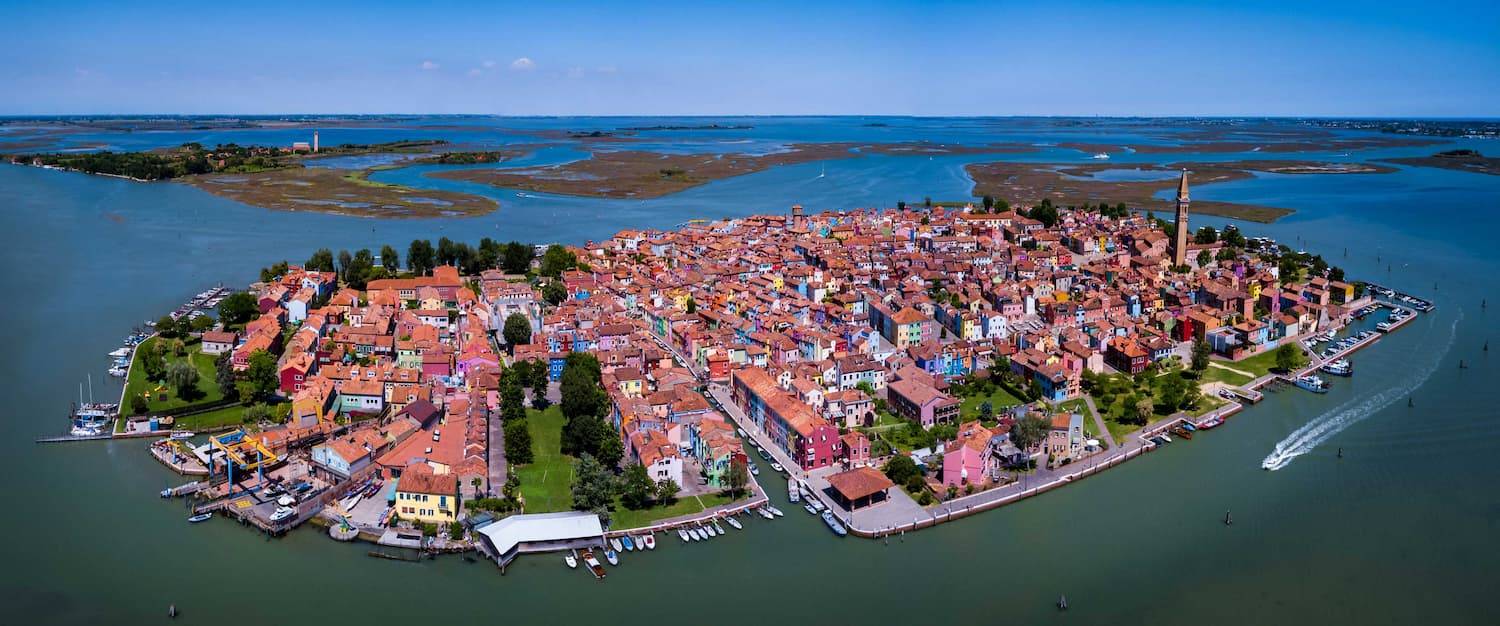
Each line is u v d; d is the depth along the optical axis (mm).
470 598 187625
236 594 187000
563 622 180375
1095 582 195750
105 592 186750
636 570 198500
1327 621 182250
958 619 183000
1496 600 188000
